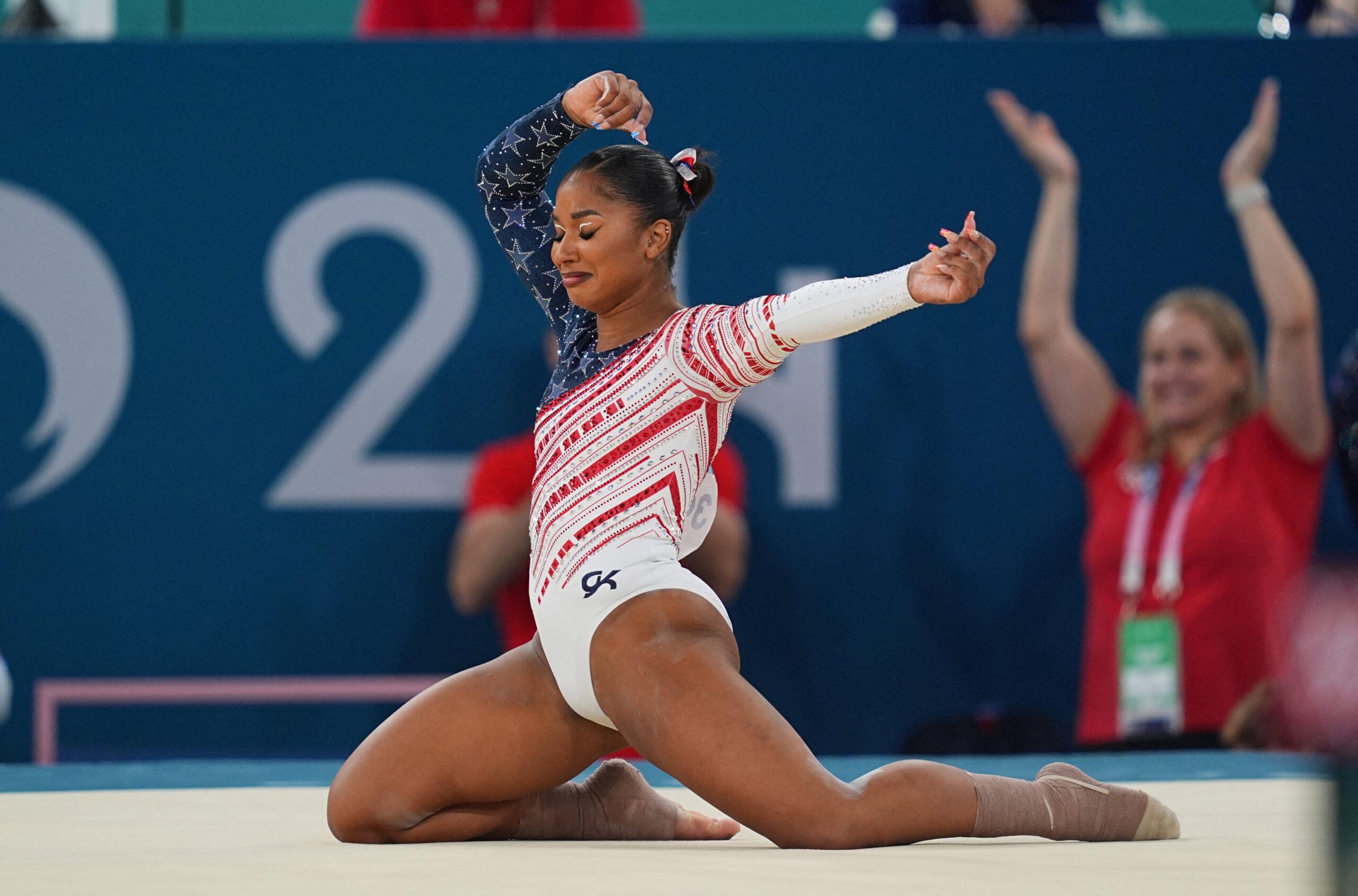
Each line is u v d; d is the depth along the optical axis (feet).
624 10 74.79
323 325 64.13
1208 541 61.57
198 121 64.08
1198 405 63.05
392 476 63.87
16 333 63.52
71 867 24.45
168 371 63.62
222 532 63.46
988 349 64.64
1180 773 46.24
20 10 77.51
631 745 28.68
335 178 64.39
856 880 21.72
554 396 31.04
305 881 22.22
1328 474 63.41
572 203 30.12
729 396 29.63
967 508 64.28
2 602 62.85
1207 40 65.16
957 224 64.95
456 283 64.44
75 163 63.82
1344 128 65.16
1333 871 7.28
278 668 63.26
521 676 30.40
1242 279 64.59
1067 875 22.16
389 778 29.73
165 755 62.75
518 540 61.82
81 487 63.26
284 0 92.99
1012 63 65.21
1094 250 64.80
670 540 29.53
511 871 23.27
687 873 22.81
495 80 64.75
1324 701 6.76
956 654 64.03
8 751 62.39
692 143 64.69
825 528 64.23
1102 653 63.10
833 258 64.90
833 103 64.95
